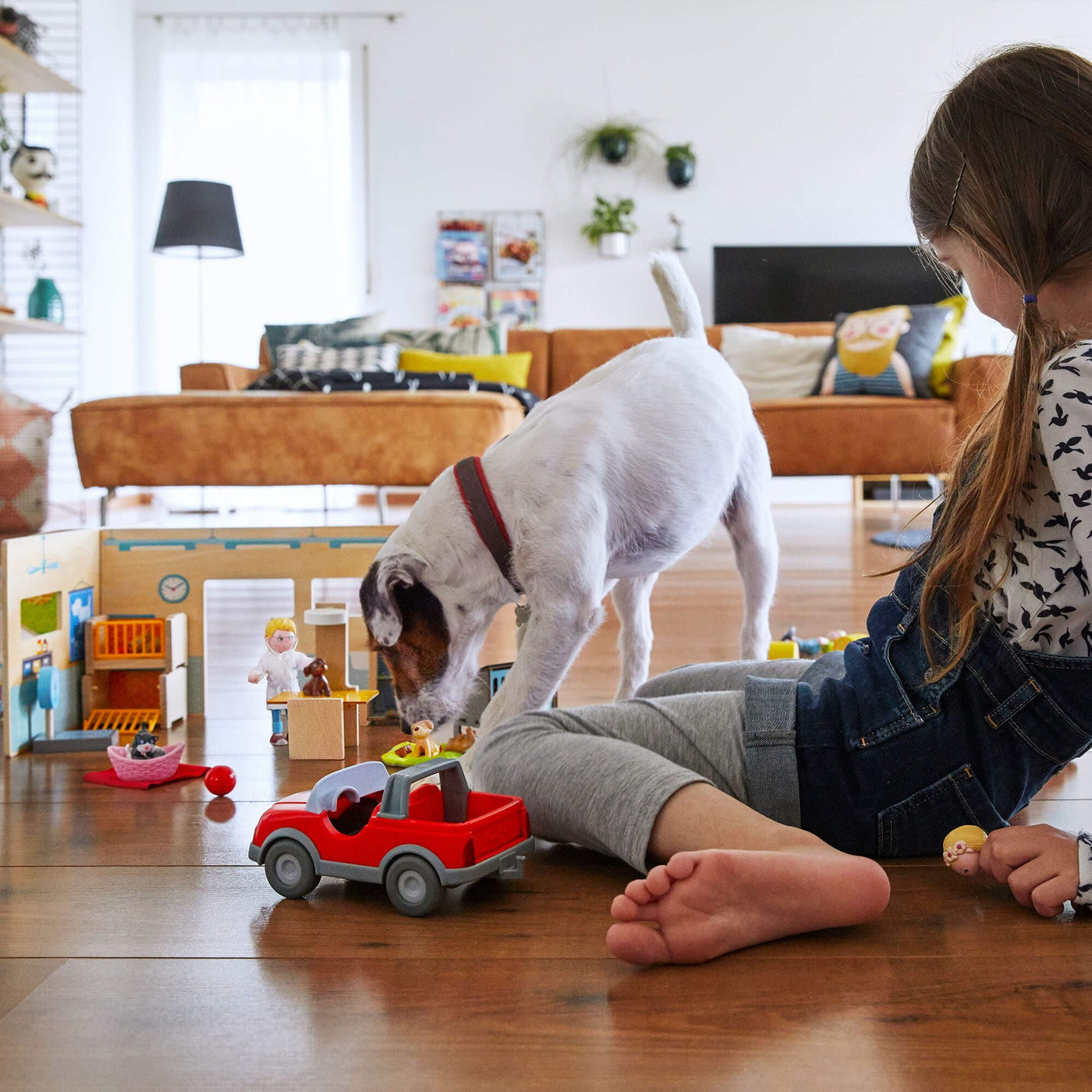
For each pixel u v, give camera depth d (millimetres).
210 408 3084
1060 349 838
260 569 1709
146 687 1669
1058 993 717
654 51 6441
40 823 1149
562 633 1203
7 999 728
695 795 868
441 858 862
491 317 6527
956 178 872
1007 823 922
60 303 4656
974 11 6379
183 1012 705
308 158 6441
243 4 6395
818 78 6445
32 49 4312
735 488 1552
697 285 6543
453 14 6418
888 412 4027
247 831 1117
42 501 3625
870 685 931
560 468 1217
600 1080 611
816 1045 647
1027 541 851
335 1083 615
